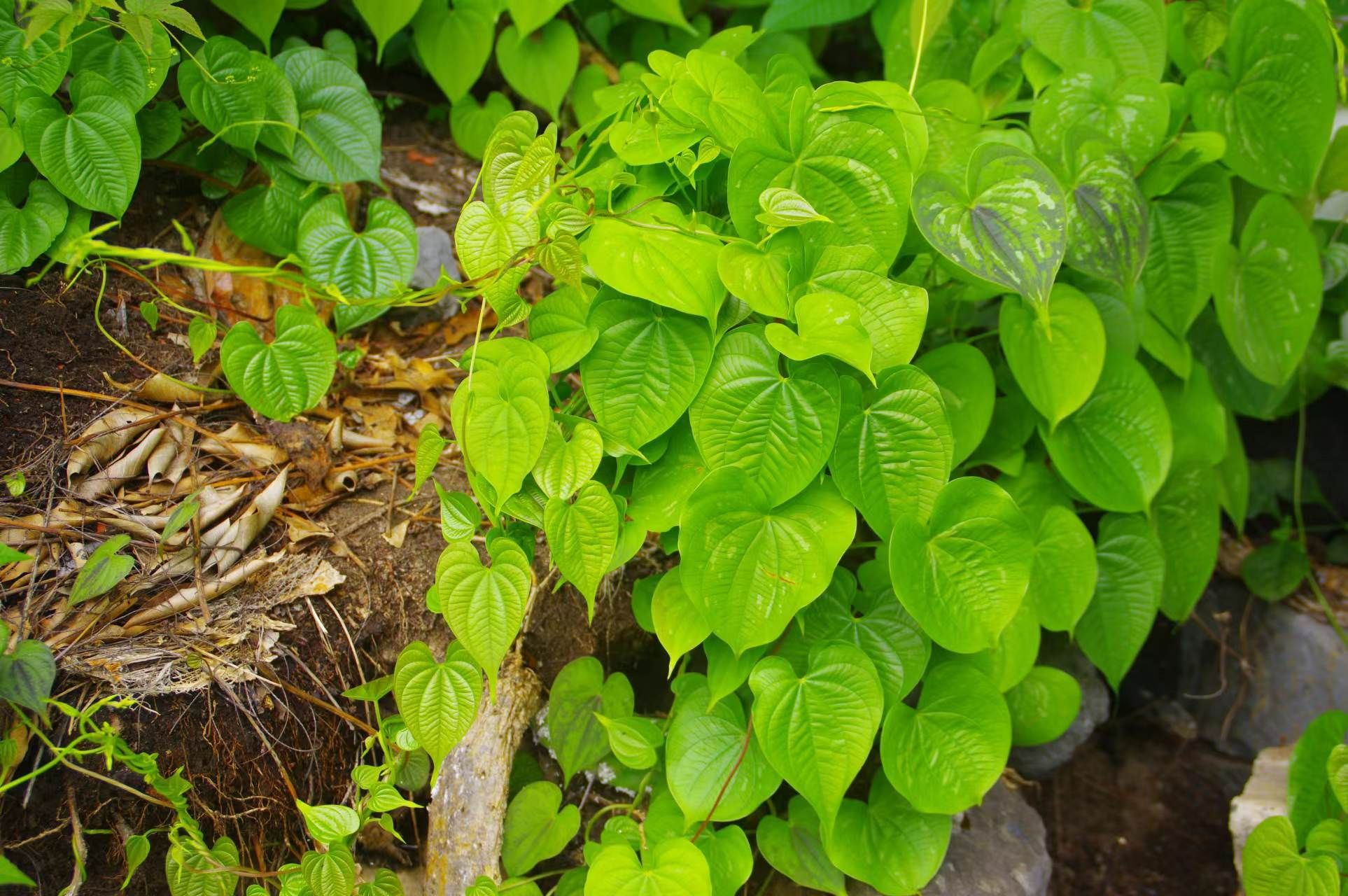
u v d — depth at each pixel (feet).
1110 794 3.91
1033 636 3.11
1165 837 3.84
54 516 2.88
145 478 3.01
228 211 3.33
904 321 2.77
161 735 2.77
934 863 2.97
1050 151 3.10
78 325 3.11
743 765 2.89
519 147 2.78
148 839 2.77
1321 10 3.11
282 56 3.37
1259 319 3.34
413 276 3.53
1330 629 3.75
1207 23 3.23
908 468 2.81
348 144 3.41
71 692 2.73
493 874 2.96
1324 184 3.48
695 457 2.85
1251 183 3.24
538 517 2.77
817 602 2.97
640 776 3.12
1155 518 3.43
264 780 2.87
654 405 2.79
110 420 3.01
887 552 2.91
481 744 3.01
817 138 2.80
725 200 2.99
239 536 2.97
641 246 2.76
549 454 2.75
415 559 3.12
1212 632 3.92
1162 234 3.28
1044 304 2.73
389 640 3.05
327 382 3.08
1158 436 3.18
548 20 3.63
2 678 2.62
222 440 3.09
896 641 2.95
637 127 2.86
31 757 2.68
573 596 3.26
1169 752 3.95
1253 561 3.83
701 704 2.93
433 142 3.87
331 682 2.97
